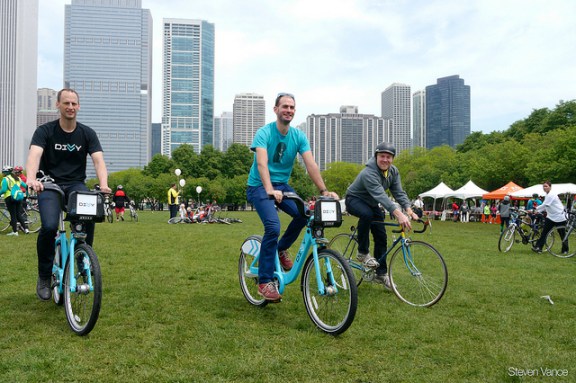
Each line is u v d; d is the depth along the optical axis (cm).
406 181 6031
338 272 362
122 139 17338
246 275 462
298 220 419
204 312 421
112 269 656
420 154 6838
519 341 352
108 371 278
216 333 355
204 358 301
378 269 529
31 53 14175
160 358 299
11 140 13350
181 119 18250
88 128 420
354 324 392
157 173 6531
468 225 2495
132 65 17475
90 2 17312
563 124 4912
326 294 363
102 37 17325
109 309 423
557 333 374
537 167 3453
